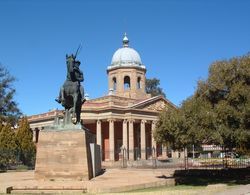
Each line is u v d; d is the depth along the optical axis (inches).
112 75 3873.0
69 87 1253.1
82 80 1274.6
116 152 3503.9
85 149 1197.7
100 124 3410.4
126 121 3427.7
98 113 3422.7
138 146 3644.2
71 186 1016.9
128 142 3403.1
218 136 1224.2
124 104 3479.3
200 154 3772.1
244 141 1246.3
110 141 3329.2
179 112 1353.3
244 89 1259.2
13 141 2763.3
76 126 1226.6
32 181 1178.0
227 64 1348.4
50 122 3678.6
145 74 3924.7
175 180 1277.1
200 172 1583.4
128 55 3863.2
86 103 3425.2
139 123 3597.4
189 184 1268.5
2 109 3093.0
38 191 1000.2
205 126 1266.0
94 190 977.5
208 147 3575.3
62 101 1255.5
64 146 1205.1
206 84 1390.3
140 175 1378.0
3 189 998.4
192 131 1262.3
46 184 1077.1
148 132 3683.6
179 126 1310.3
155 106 3607.3
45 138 1219.9
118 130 3592.5
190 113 1309.1
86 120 3432.6
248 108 1213.1
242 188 983.0
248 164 2057.1
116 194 901.2
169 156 3609.7
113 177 1275.8
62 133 1214.3
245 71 1311.5
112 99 3420.3
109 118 3358.8
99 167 1418.6
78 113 1255.5
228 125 1252.5
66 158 1197.7
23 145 2817.4
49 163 1202.6
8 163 2551.7
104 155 3501.5
